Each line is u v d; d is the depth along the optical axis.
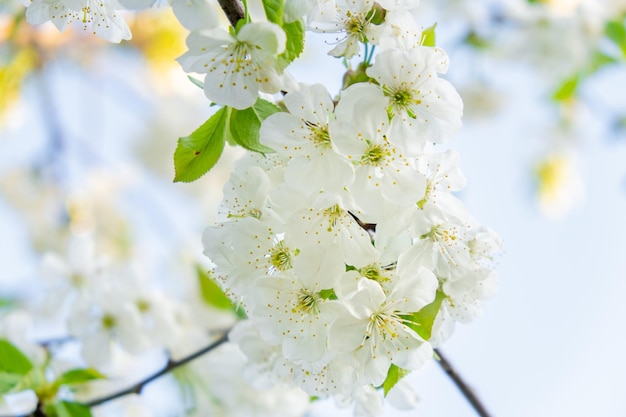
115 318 0.74
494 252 0.56
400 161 0.53
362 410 0.58
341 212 0.54
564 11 1.06
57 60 1.04
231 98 0.53
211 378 0.75
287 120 0.53
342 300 0.54
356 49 0.55
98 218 1.17
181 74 1.09
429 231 0.55
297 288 0.54
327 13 0.54
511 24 1.07
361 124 0.53
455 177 0.55
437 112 0.53
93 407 0.68
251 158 0.56
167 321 0.75
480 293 0.56
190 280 0.97
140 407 0.74
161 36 1.01
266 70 0.52
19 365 0.67
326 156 0.53
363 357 0.54
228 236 0.55
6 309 0.88
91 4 0.56
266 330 0.55
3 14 0.97
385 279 0.54
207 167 0.55
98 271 0.77
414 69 0.53
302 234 0.54
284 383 0.61
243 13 0.53
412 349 0.54
